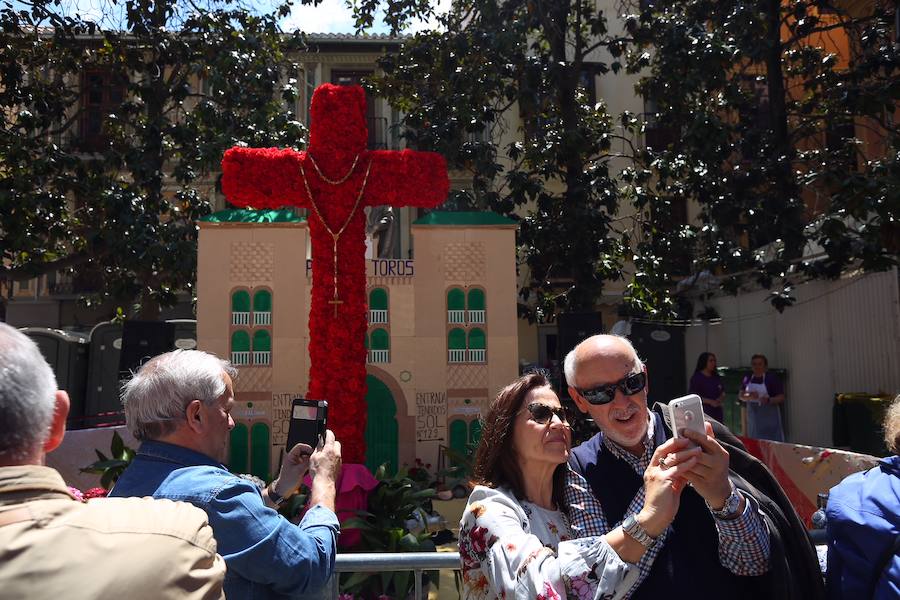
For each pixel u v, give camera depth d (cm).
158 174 1225
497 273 788
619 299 1889
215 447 233
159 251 1161
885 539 207
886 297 1046
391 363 773
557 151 1248
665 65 1222
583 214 1241
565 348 1027
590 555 192
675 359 1325
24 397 138
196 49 1293
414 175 692
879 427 976
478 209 1317
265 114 1265
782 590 208
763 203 1182
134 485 219
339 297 682
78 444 774
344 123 689
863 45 1202
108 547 132
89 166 1236
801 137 1346
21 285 2216
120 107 1276
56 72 1391
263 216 774
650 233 1395
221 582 145
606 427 243
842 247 1017
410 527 588
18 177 1157
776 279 1312
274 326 757
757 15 1197
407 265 789
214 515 210
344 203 686
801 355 1274
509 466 229
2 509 131
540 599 184
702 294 1516
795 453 687
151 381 230
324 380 670
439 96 1327
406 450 765
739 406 1363
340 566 288
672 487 196
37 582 124
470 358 779
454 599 509
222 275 758
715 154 1220
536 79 1262
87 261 1370
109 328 1381
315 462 275
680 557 221
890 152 1090
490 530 204
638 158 1347
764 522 214
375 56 2033
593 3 1587
